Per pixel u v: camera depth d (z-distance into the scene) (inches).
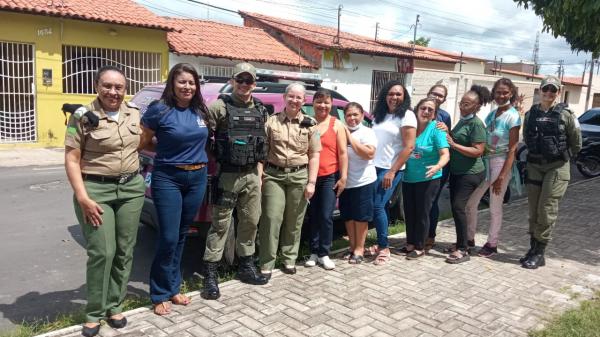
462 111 204.8
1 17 481.1
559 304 167.6
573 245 235.6
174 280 154.9
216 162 162.7
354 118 190.5
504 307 163.8
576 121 193.0
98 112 130.3
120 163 133.2
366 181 193.5
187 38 660.7
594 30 256.1
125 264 141.3
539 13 280.7
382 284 179.5
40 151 493.0
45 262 199.8
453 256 206.2
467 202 208.2
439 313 157.3
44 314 155.3
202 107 149.3
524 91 1023.0
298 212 180.4
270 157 175.0
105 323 142.4
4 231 236.7
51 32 510.9
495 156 210.7
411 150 194.2
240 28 809.5
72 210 279.3
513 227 266.2
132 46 569.6
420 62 992.2
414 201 207.9
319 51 760.3
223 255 181.5
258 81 216.8
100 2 585.9
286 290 171.0
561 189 197.8
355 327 145.9
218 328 142.7
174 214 146.9
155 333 138.7
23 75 506.3
